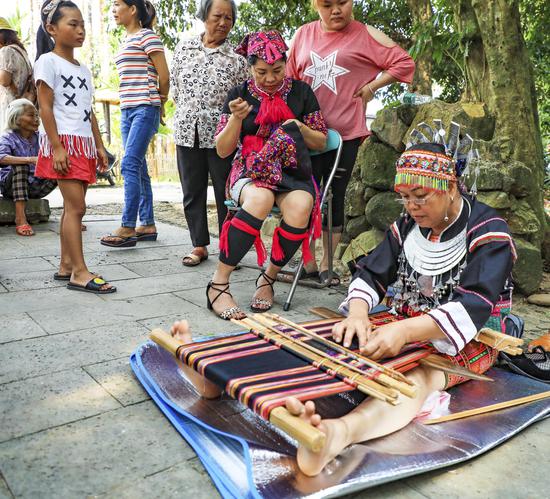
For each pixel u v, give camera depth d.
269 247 5.17
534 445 1.93
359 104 3.76
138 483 1.63
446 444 1.84
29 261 4.28
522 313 3.47
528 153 4.31
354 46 3.69
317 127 3.41
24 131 5.42
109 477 1.66
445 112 4.19
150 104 4.64
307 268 3.99
